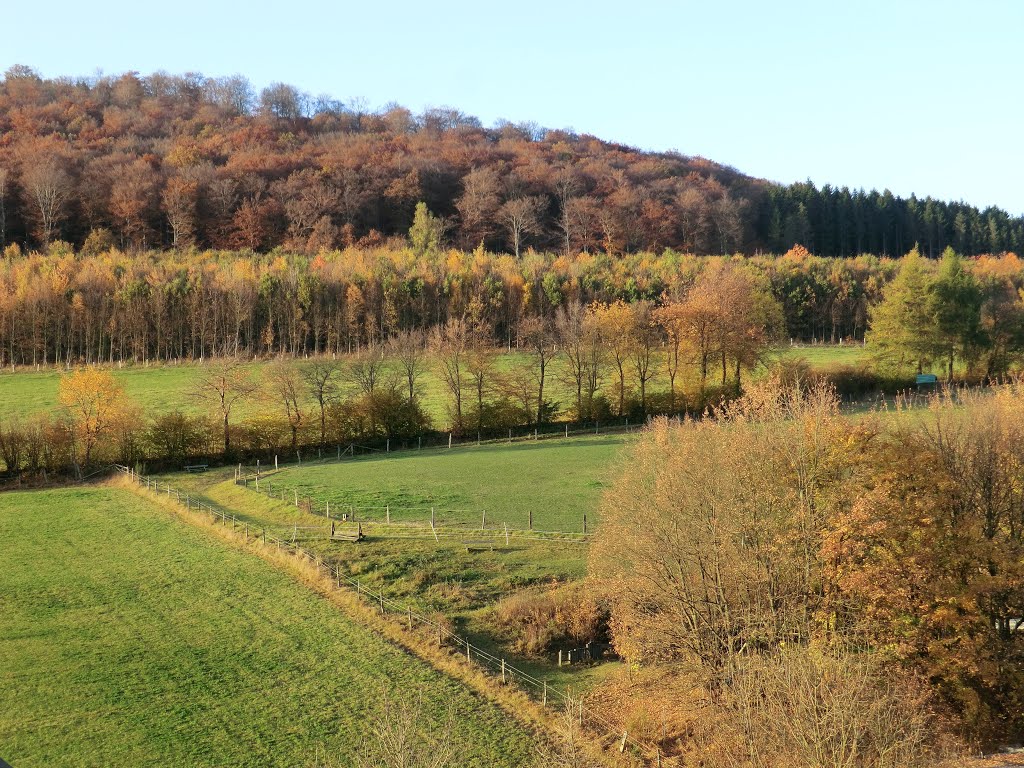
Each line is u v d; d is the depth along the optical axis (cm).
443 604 4106
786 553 3203
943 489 3278
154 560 4962
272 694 3262
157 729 3016
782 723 2406
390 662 3516
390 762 2681
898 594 2978
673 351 9031
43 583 4597
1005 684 3056
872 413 3769
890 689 2650
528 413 8806
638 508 3569
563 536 5022
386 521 5431
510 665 3553
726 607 3212
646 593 3416
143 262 14750
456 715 3081
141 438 7838
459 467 7131
